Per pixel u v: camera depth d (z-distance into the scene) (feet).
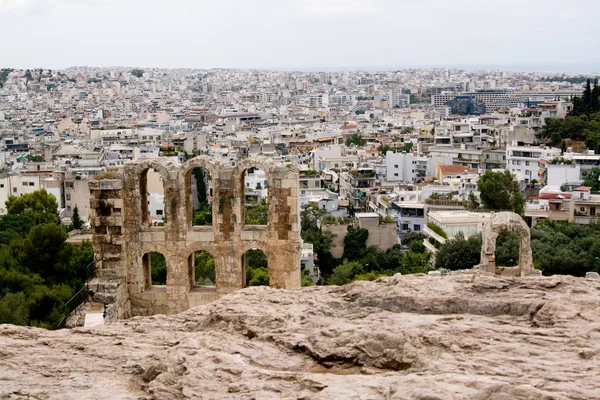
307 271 399.85
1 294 227.20
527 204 515.50
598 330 77.51
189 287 176.04
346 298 98.07
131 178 173.58
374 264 447.83
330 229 490.08
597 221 451.12
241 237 171.22
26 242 256.52
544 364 69.56
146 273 180.75
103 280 172.45
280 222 169.37
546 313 83.76
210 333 87.40
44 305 225.35
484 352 74.33
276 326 88.43
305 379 69.10
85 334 93.66
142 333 93.30
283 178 167.53
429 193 591.78
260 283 276.00
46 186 633.61
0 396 70.54
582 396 61.57
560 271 351.25
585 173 620.90
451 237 415.03
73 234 424.05
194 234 173.27
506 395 61.36
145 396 69.72
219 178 170.81
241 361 75.25
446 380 64.90
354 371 75.92
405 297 92.58
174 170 171.83
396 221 539.70
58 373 77.87
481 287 94.53
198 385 69.92
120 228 173.99
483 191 505.25
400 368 75.10
